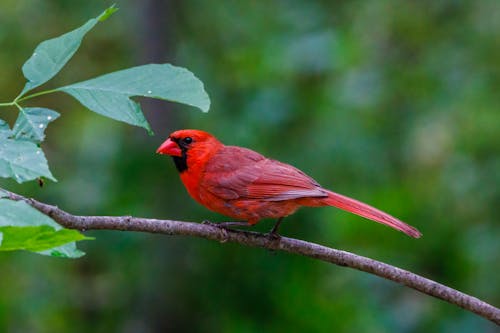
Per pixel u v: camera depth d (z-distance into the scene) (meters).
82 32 4.67
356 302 12.97
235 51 14.16
